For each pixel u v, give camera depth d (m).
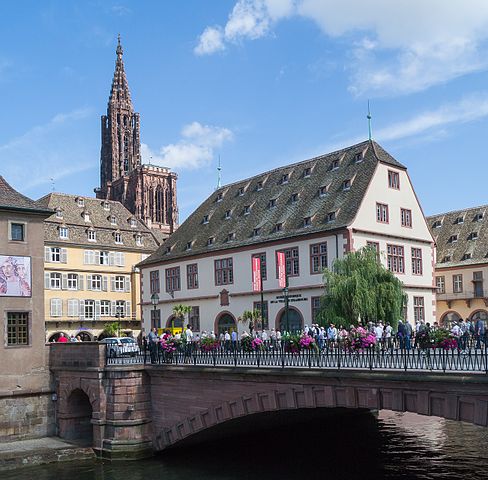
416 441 31.02
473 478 23.95
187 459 28.84
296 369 23.03
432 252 49.00
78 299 68.25
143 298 58.31
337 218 43.44
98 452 30.23
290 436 33.50
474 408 18.58
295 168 53.06
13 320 33.38
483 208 66.00
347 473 25.39
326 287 38.56
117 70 120.31
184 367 27.73
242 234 50.31
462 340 25.12
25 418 32.84
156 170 104.19
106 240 72.00
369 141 47.94
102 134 119.56
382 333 28.61
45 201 71.75
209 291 51.25
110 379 30.48
